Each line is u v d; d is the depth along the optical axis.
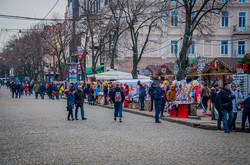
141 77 34.56
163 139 11.23
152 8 45.16
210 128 14.41
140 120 18.08
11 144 10.29
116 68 48.03
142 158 8.14
